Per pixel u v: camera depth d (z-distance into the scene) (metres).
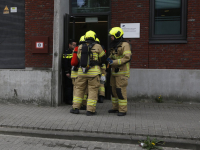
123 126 5.13
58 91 7.02
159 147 4.43
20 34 7.36
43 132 4.99
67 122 5.43
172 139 4.57
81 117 5.82
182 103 7.23
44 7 7.17
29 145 4.56
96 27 7.70
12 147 4.45
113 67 5.96
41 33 7.22
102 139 4.74
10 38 7.42
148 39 7.35
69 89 7.22
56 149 4.37
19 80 7.16
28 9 7.25
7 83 7.23
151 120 5.57
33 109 6.66
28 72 7.10
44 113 6.22
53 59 6.95
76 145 4.57
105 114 6.11
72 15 7.67
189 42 7.20
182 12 7.32
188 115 6.00
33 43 7.15
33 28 7.25
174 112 6.29
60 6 6.96
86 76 5.88
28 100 7.15
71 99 7.33
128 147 4.48
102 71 6.18
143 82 7.39
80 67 5.98
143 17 7.32
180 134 4.68
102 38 7.68
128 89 7.48
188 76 7.18
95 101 5.99
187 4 7.27
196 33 7.15
